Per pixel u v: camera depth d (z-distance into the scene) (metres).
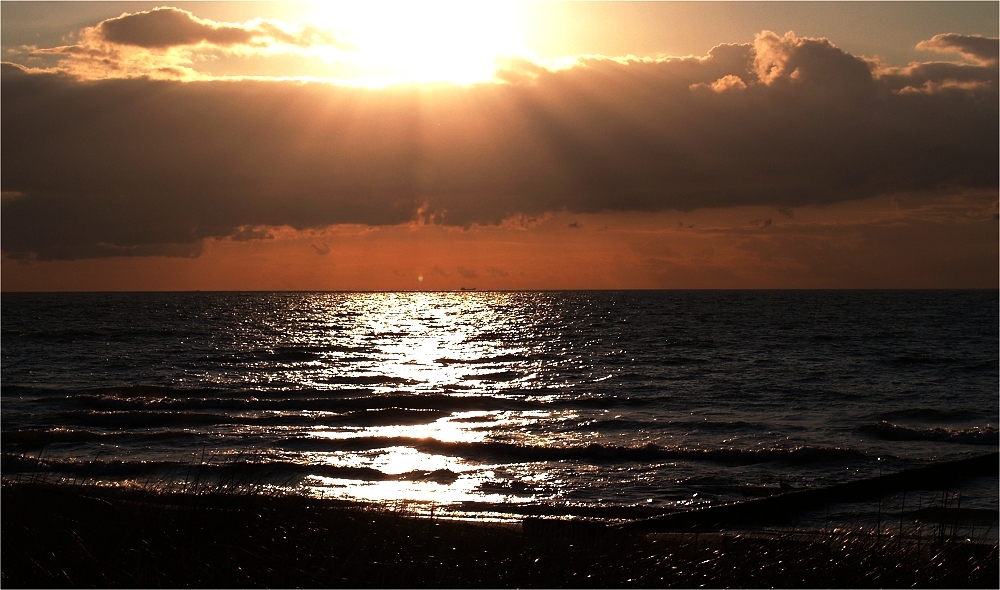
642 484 16.50
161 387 33.62
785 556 6.82
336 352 57.28
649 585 5.94
